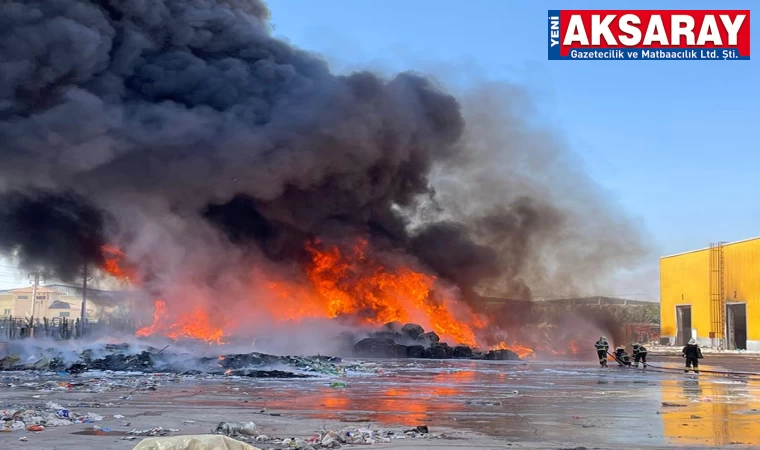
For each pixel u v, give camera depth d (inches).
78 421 502.0
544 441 438.6
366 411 601.6
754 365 1608.0
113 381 888.3
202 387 839.7
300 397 726.5
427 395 765.9
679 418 568.7
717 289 2851.9
